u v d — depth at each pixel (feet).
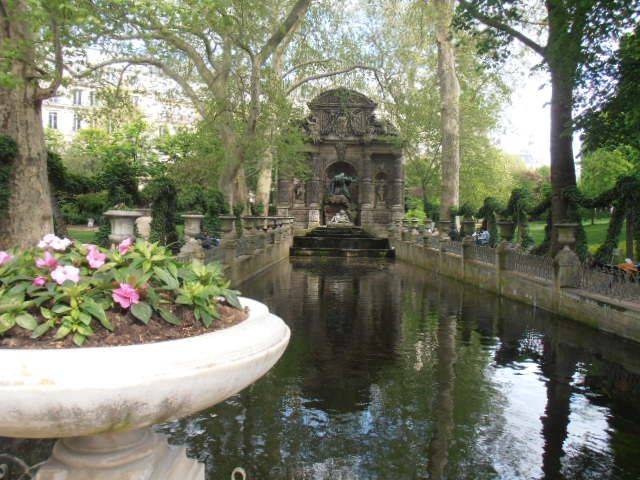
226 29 55.01
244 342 8.38
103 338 8.11
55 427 7.11
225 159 72.38
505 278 48.37
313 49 87.81
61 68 34.45
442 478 13.42
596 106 40.27
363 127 143.23
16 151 35.83
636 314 28.96
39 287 8.72
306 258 102.37
